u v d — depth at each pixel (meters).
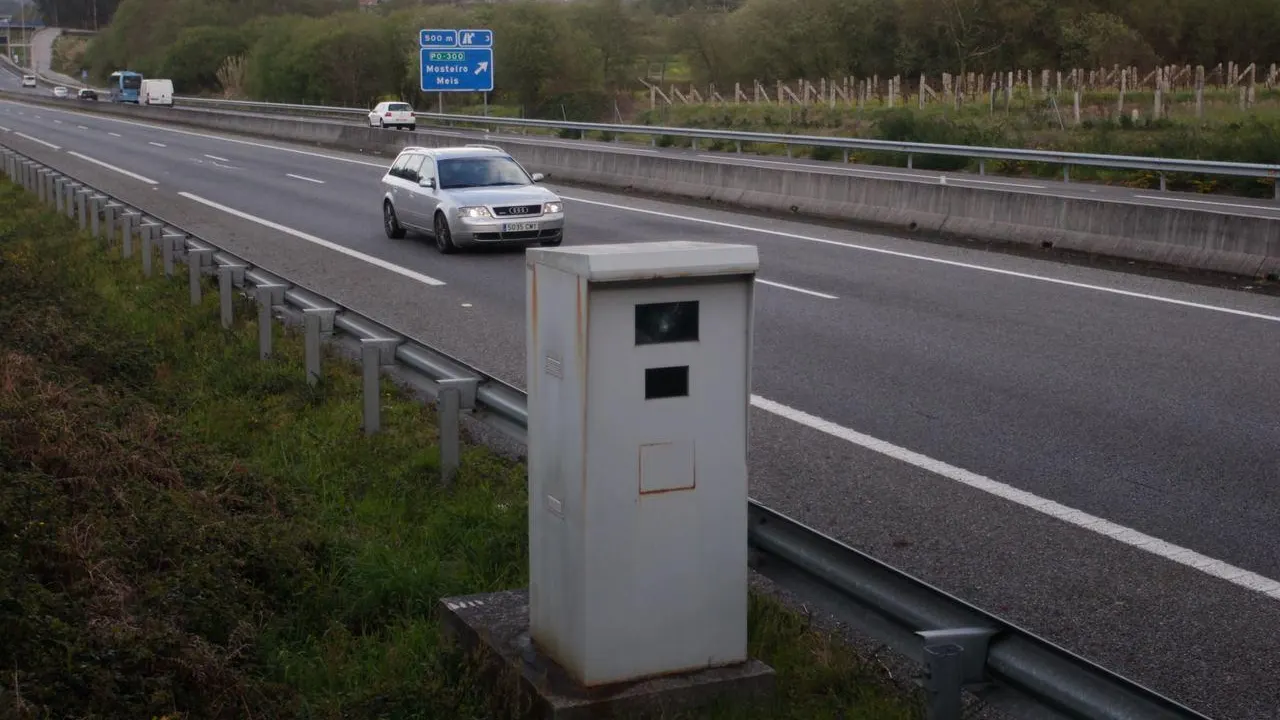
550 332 4.47
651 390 4.38
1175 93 55.47
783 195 25.31
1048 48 69.75
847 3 74.62
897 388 10.38
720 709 4.48
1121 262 17.92
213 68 117.31
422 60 50.38
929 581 6.30
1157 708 3.36
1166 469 8.12
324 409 9.40
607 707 4.35
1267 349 11.81
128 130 62.25
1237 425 9.16
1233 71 60.91
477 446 8.41
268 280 11.70
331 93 86.00
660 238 21.05
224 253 13.29
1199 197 27.41
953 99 59.72
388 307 14.37
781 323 13.25
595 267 4.19
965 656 3.80
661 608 4.47
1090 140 35.72
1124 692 3.46
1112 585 6.25
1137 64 66.56
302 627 5.58
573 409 4.35
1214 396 10.02
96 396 8.55
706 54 78.06
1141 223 17.81
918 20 71.25
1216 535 6.93
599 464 4.33
